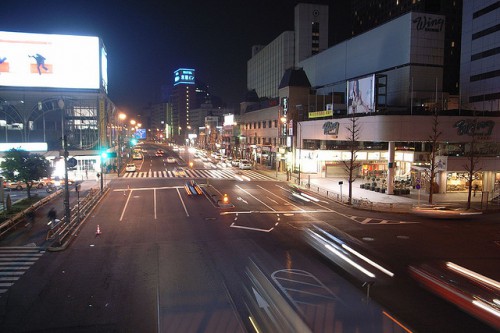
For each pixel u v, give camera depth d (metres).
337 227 29.98
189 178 63.84
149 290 17.56
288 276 19.20
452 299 16.09
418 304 15.94
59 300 16.61
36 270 20.31
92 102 71.12
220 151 139.38
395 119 45.47
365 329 13.83
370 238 26.67
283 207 38.47
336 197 43.97
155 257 22.34
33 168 39.34
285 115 74.06
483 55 70.00
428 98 63.44
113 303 16.23
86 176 62.25
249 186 54.53
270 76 133.88
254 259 21.92
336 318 14.70
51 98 69.81
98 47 70.81
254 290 17.48
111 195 45.69
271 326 14.09
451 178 47.59
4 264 21.22
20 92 68.56
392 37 67.00
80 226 30.02
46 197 41.72
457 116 45.84
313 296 16.73
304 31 116.12
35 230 28.75
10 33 67.56
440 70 64.50
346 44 79.94
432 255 22.75
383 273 19.64
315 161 68.19
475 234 27.98
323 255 22.67
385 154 57.12
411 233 28.17
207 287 17.81
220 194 46.75
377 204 39.59
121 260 21.84
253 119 97.94
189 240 26.00
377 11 134.38
